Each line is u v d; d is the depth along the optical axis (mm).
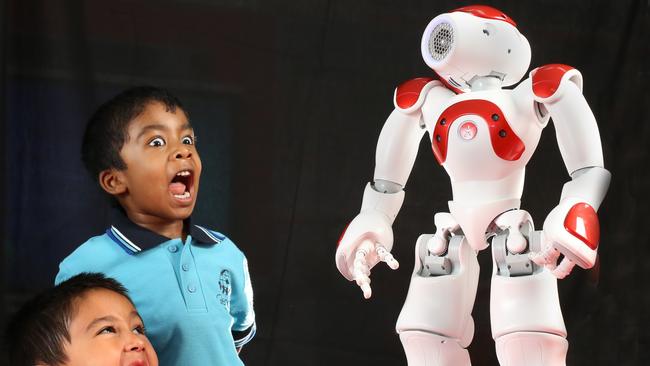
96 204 2908
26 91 2861
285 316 3123
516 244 1950
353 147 3168
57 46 2887
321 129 3154
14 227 2859
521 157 1989
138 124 1660
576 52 3295
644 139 3291
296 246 3131
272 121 3125
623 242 3275
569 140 1945
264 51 3123
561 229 1825
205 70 3072
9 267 2848
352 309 3156
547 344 1922
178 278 1625
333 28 3172
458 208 2018
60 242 2889
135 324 1433
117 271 1606
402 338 2100
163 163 1647
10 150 2855
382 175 2193
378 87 3189
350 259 2086
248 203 3104
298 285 3129
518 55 2045
